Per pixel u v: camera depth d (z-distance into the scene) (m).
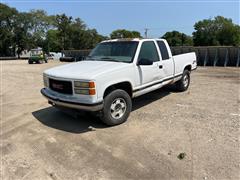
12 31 63.09
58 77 4.56
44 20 65.81
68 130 4.69
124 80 4.76
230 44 79.00
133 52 5.17
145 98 6.99
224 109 5.62
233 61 17.92
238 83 9.27
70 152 3.76
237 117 5.02
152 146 3.81
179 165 3.22
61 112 5.92
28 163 3.48
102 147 3.88
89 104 4.18
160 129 4.51
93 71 4.42
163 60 6.07
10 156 3.72
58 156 3.65
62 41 66.81
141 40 5.44
